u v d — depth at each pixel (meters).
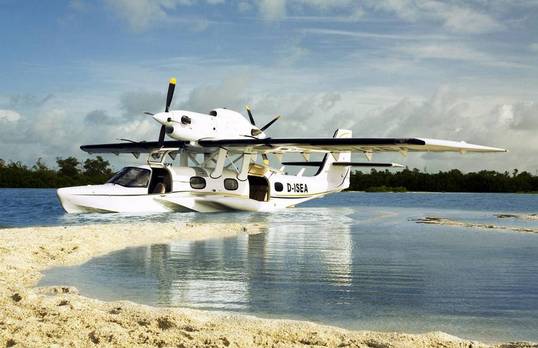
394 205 33.62
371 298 5.84
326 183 25.39
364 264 8.17
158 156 20.56
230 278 6.93
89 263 8.09
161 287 6.33
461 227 15.52
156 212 19.52
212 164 21.61
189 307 5.37
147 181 19.34
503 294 6.08
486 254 9.41
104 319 4.54
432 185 96.25
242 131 21.67
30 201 31.25
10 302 5.23
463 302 5.68
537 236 12.76
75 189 18.17
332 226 15.52
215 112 21.33
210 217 18.39
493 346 4.05
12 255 8.22
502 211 26.28
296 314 5.16
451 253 9.49
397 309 5.38
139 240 11.00
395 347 3.95
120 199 18.69
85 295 5.86
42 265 7.79
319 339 4.12
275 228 14.52
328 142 19.86
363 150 20.89
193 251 9.52
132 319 4.56
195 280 6.79
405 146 19.38
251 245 10.49
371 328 4.71
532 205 35.66
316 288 6.36
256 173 22.20
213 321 4.61
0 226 14.33
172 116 19.89
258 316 5.05
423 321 4.93
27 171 92.56
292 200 23.78
